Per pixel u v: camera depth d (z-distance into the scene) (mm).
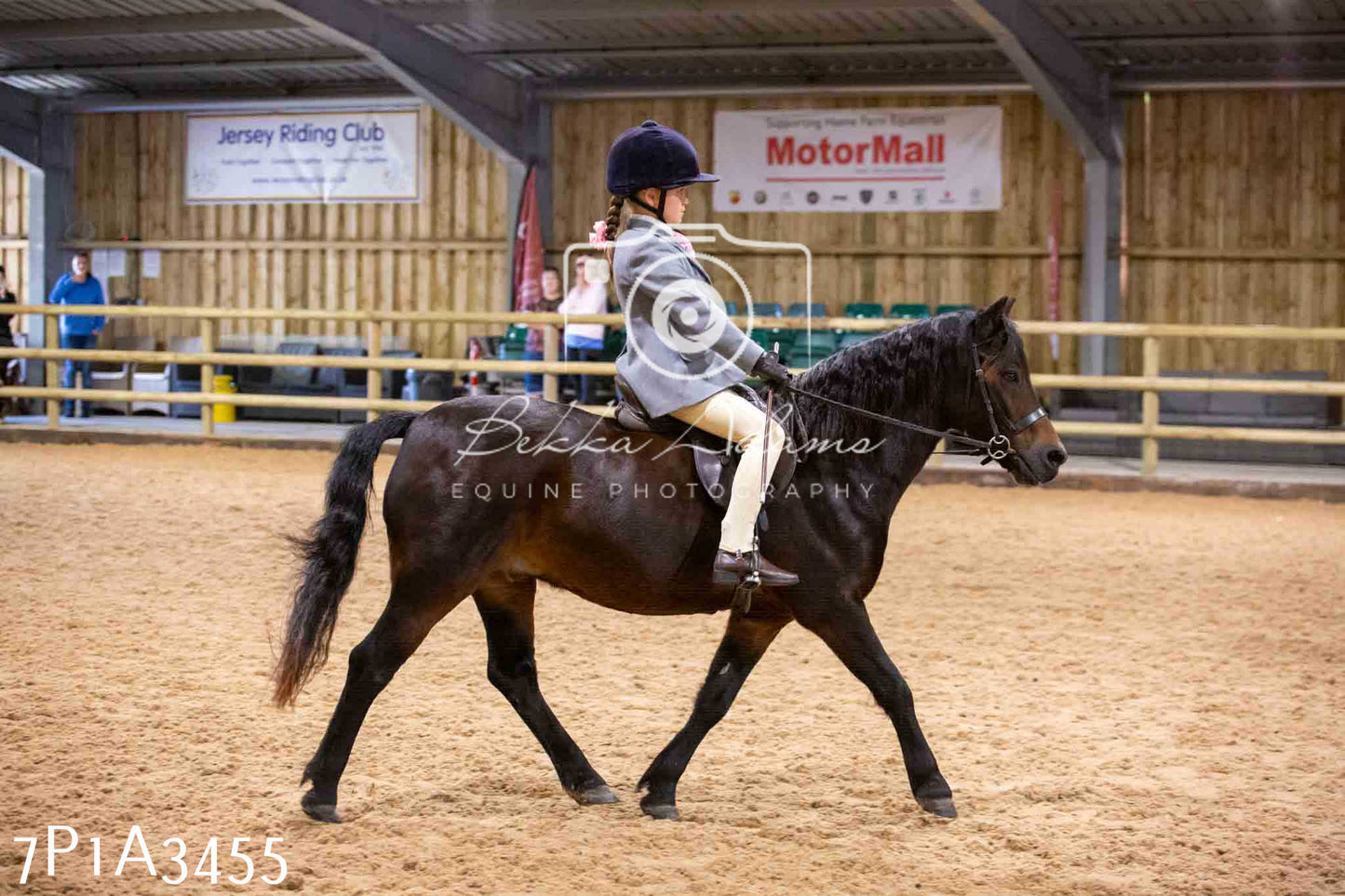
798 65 21438
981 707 7043
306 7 17688
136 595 9203
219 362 18141
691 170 5246
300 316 17672
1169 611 9469
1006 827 5207
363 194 23719
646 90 21844
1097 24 18453
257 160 24141
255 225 24234
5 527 11539
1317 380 19250
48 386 18875
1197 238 20781
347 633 8430
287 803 5293
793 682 7520
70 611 8633
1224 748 6344
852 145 21781
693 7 17828
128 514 12469
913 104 21562
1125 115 20828
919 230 21750
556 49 20406
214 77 23594
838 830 5184
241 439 18219
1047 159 21234
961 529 12812
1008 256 21422
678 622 8977
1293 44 19062
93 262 24938
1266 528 13117
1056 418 19375
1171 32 18562
